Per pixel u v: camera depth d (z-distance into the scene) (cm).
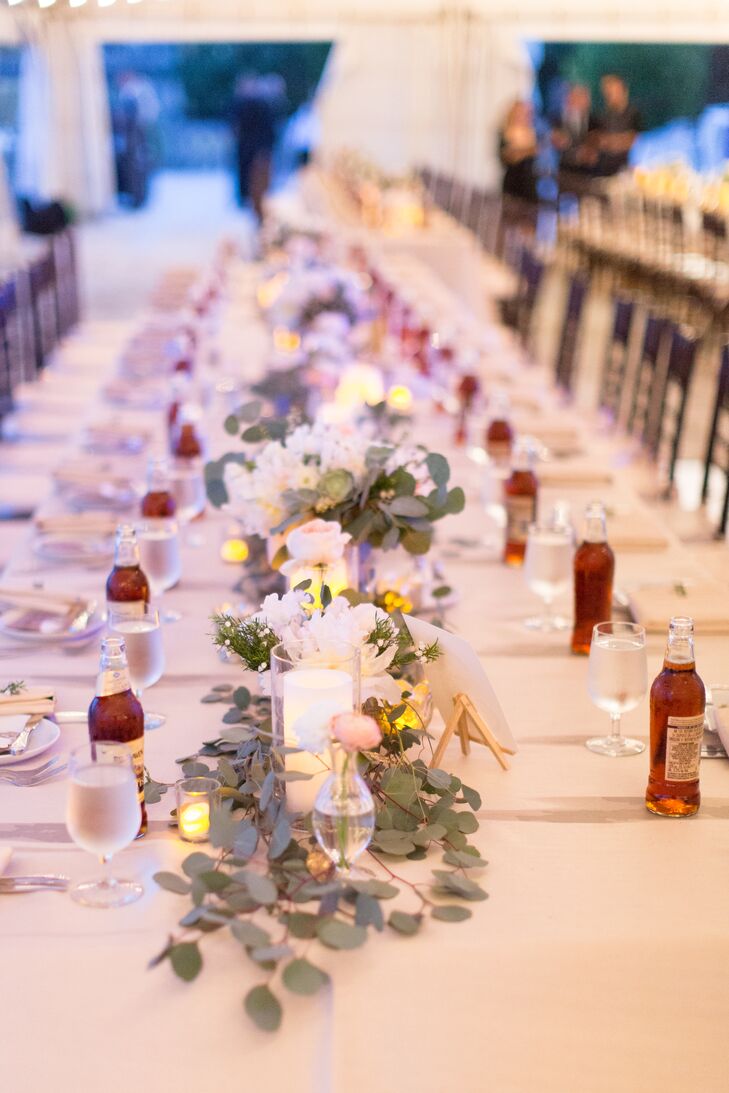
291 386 363
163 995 131
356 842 140
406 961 133
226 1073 128
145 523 233
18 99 1470
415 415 412
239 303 654
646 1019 136
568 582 249
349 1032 129
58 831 159
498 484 276
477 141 1264
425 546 210
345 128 1381
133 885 145
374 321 505
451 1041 132
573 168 1241
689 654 162
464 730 179
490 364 498
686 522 417
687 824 162
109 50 2258
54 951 133
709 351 864
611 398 541
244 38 928
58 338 661
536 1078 134
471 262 900
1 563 298
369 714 160
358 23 909
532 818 163
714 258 882
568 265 1191
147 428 382
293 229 705
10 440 438
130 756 141
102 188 1855
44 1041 130
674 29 880
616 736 187
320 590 173
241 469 219
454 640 168
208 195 2212
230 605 242
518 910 141
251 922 131
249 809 158
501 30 1200
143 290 1186
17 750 176
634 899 144
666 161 1276
